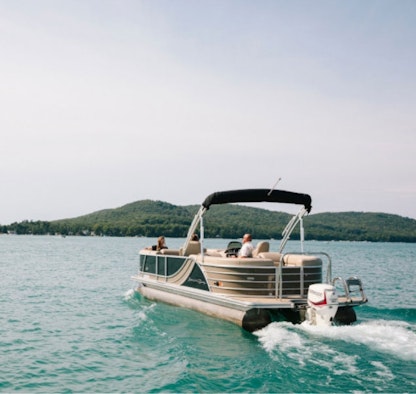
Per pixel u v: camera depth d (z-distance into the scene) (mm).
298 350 7879
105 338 9648
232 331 9734
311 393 6203
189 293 11719
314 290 9117
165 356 8180
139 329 10336
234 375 6965
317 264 10539
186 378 6859
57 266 31688
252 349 8352
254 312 9438
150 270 14227
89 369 7516
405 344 8211
